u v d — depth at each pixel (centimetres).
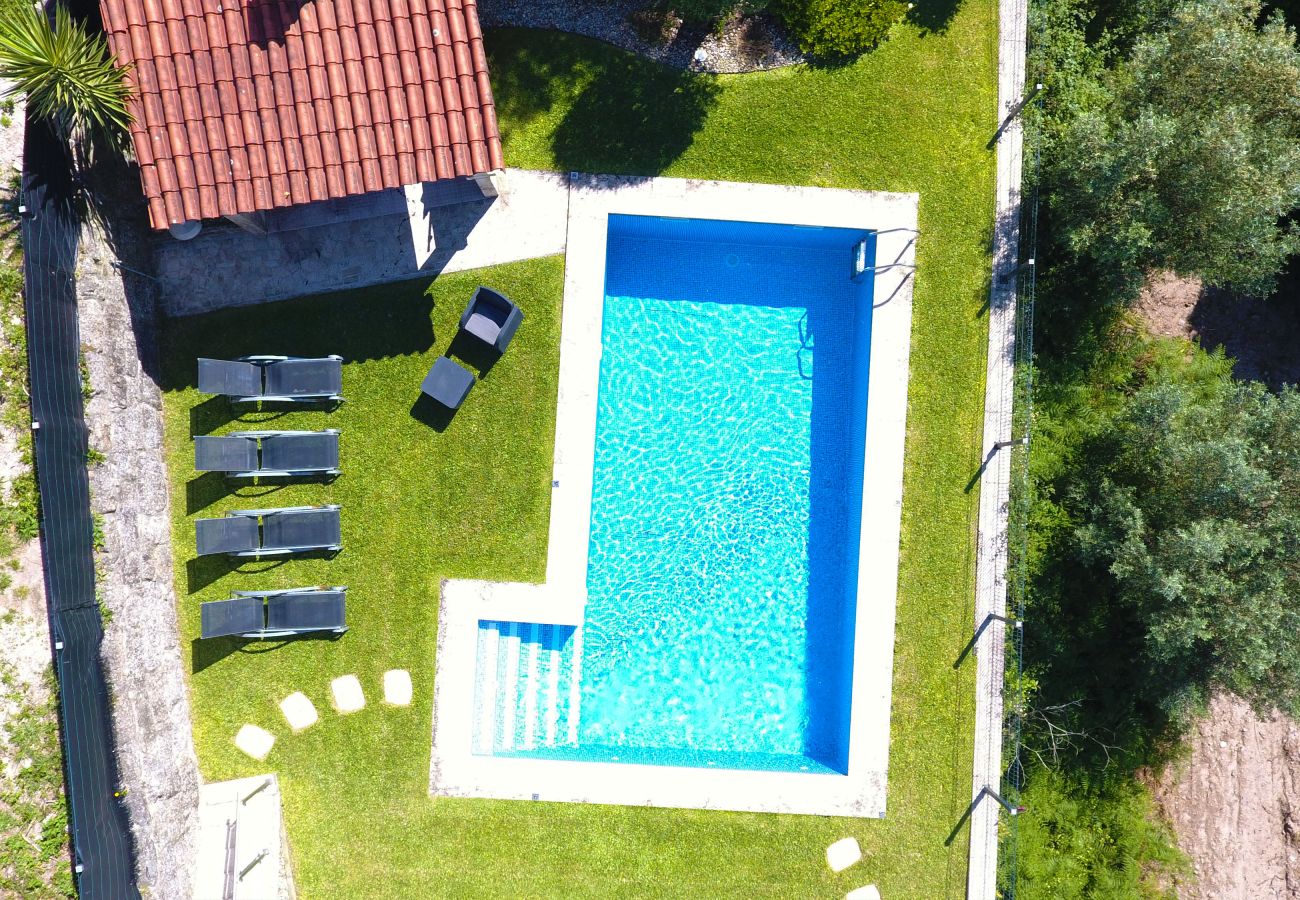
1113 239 1084
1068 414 1243
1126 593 1180
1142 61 1103
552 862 1097
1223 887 1375
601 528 1196
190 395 1085
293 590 1070
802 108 1130
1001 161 1138
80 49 848
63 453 900
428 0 877
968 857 1121
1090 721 1311
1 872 902
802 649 1200
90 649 910
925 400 1139
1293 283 1411
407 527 1101
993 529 1139
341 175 894
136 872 951
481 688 1127
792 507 1208
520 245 1112
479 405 1107
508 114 1109
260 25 865
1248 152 1045
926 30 1137
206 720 1079
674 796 1106
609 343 1198
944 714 1127
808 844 1113
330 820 1085
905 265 1120
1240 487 1089
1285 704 1178
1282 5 1275
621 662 1188
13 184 900
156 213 880
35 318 872
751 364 1210
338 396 1073
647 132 1120
